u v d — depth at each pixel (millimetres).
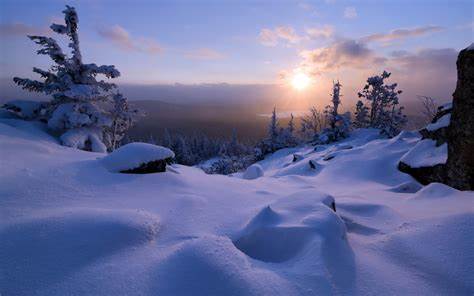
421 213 4543
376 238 3789
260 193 5902
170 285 2328
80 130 11094
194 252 2668
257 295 2205
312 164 13602
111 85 12633
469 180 6379
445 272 2842
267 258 3213
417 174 8320
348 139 29953
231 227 3688
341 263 2889
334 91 31969
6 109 11562
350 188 8758
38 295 2152
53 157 6477
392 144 11797
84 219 3043
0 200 3506
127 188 5117
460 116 6664
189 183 6000
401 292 2590
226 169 35156
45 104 11961
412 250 3244
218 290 2273
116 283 2316
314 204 3990
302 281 2447
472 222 3434
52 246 2641
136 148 6188
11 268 2359
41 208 3613
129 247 2881
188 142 79875
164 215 3914
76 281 2314
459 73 6777
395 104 31703
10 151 5934
